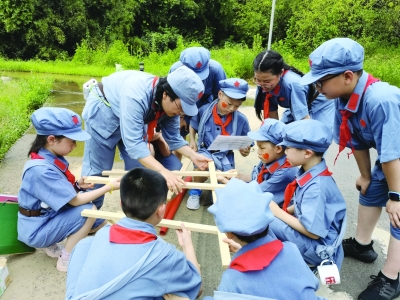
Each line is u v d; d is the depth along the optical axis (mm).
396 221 2227
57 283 2578
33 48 15047
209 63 3914
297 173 2523
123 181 1839
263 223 1557
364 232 2822
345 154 5180
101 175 3164
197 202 3559
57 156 2570
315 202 2219
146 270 1651
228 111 3441
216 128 3592
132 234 1735
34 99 7184
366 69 10875
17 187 3877
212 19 18656
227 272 1677
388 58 13805
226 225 1570
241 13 18391
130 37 16078
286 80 3254
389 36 16062
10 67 11727
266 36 18297
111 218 2449
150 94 2645
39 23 14562
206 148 3660
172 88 2461
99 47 14750
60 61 13555
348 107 2285
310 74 2266
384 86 2193
